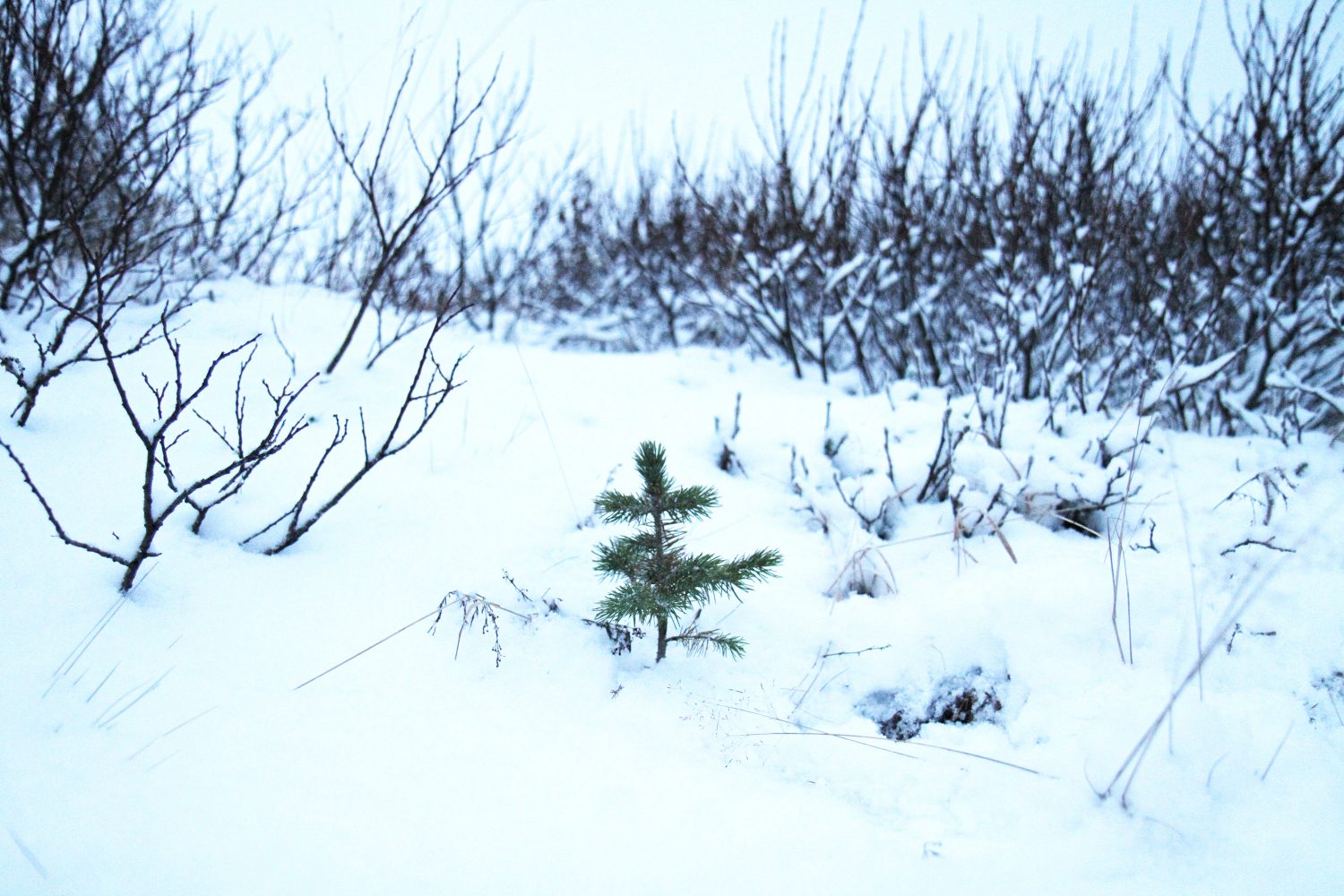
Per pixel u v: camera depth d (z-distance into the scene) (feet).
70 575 6.25
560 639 6.99
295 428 6.70
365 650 6.44
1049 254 14.74
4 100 10.44
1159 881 5.02
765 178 16.46
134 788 4.91
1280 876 5.02
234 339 11.16
